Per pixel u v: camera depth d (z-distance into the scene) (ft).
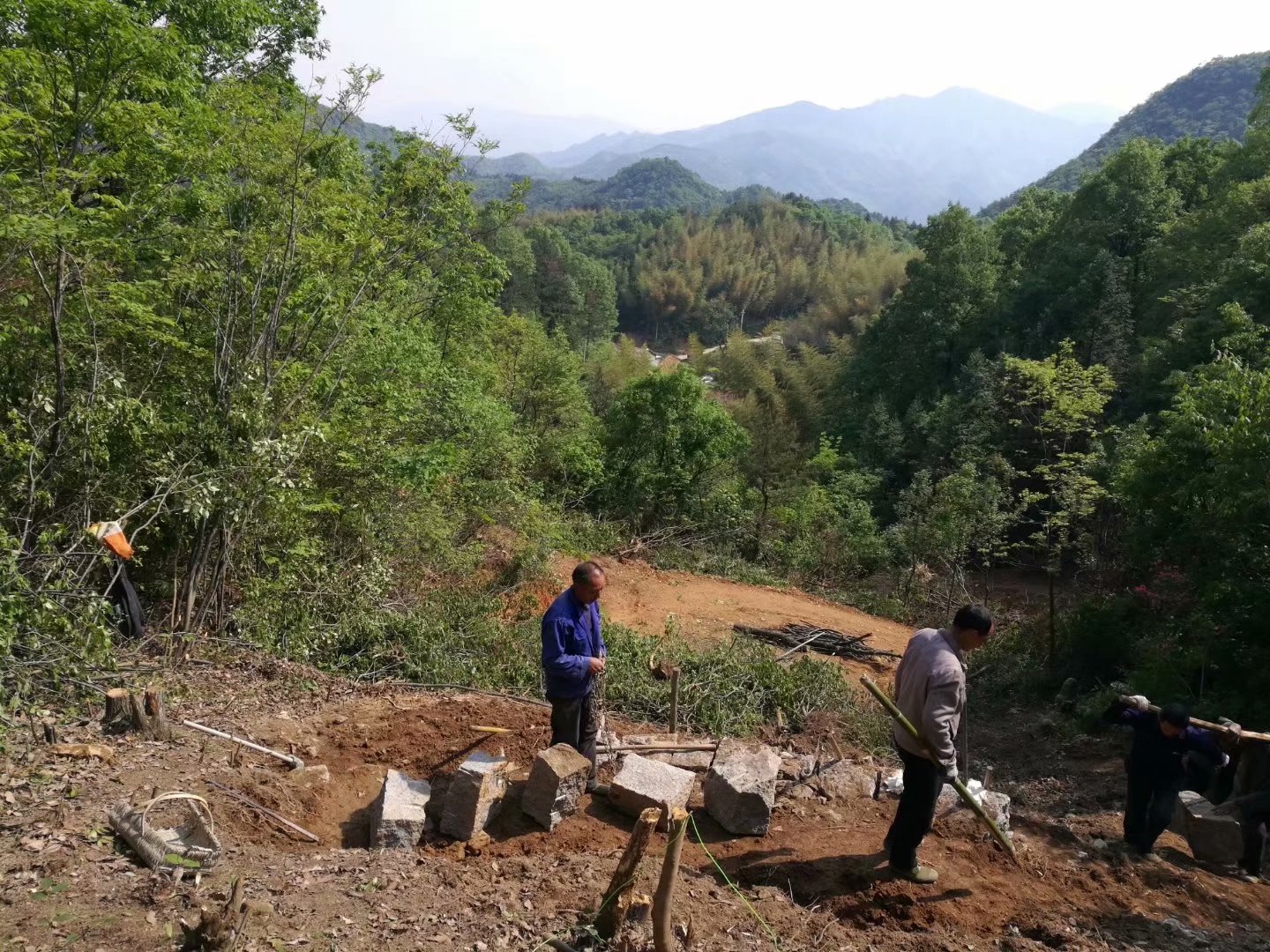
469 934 11.87
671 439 71.20
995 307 117.70
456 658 27.43
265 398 24.64
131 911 11.62
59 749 16.16
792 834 16.97
